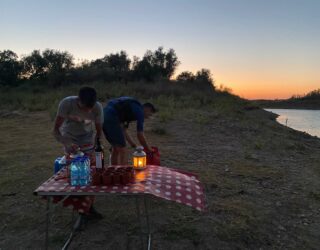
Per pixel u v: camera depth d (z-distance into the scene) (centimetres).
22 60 3453
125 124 533
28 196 536
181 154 825
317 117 2655
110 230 424
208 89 2980
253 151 905
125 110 503
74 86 2631
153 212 473
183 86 2858
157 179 345
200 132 1155
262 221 463
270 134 1230
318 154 933
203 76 3462
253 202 530
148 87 2472
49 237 411
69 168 347
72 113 406
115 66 3425
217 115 1569
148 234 381
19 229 433
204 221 451
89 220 445
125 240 403
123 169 346
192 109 1709
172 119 1379
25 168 684
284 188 606
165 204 500
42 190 307
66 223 444
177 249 387
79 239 405
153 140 986
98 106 418
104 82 2939
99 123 423
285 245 410
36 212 478
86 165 324
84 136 427
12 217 465
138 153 381
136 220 449
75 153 371
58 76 3023
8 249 388
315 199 559
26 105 1775
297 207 523
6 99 2111
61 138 407
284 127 1609
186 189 336
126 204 498
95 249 385
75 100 403
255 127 1366
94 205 494
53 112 1381
